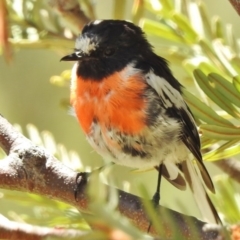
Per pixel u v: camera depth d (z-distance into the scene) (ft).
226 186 7.00
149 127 7.18
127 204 7.00
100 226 4.66
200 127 6.89
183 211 5.65
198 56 7.09
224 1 7.57
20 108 7.54
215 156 6.91
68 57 7.20
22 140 7.04
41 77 7.55
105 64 7.20
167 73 7.23
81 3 7.20
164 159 7.22
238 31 7.55
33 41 7.12
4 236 6.84
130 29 7.23
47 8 7.17
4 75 7.55
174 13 7.08
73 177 7.02
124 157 7.20
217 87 6.89
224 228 5.52
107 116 7.17
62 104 7.25
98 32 7.21
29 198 7.00
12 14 7.11
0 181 7.00
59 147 7.09
